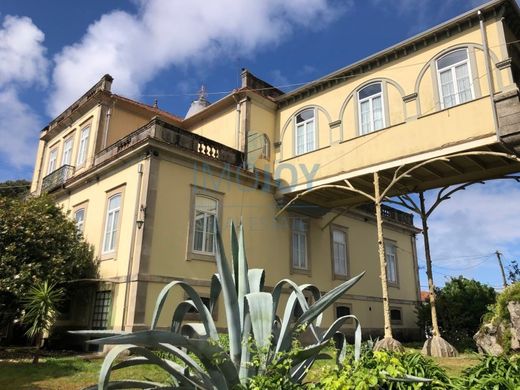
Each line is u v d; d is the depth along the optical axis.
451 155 11.48
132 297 11.59
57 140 21.05
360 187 15.07
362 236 20.73
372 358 4.01
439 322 18.34
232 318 4.06
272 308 3.91
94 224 14.70
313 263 17.47
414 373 3.79
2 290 11.05
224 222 14.48
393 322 20.92
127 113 18.52
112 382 3.63
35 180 21.80
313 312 4.04
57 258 12.47
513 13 11.62
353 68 14.74
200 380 3.89
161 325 11.80
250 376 3.80
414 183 14.45
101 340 2.94
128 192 13.39
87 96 19.17
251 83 17.30
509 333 11.39
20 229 12.14
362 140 13.98
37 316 10.20
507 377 3.60
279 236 16.31
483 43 11.62
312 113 16.27
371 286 20.20
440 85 12.54
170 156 13.40
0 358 10.87
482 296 17.97
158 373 8.26
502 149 11.22
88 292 13.56
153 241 12.25
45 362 9.86
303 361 4.08
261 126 17.03
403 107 13.18
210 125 18.42
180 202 13.30
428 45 13.08
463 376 4.13
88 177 15.70
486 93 11.44
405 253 23.64
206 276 13.41
